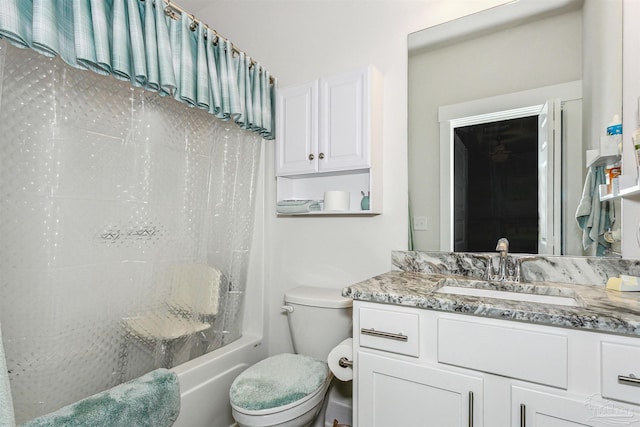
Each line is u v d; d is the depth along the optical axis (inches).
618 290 42.9
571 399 32.0
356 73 61.1
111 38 42.5
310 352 63.8
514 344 34.6
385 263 65.1
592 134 49.0
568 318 31.9
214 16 90.4
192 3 89.7
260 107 69.5
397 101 64.1
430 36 61.4
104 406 35.1
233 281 73.0
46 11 35.7
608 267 46.9
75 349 45.9
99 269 48.2
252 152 75.4
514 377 34.6
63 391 44.8
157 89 48.7
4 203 39.0
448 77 59.8
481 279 53.1
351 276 69.0
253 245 79.1
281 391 48.9
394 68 64.5
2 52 35.7
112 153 49.2
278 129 70.5
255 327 78.7
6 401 29.8
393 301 41.3
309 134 66.1
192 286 62.3
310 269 74.0
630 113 45.9
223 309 70.3
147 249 54.4
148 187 54.1
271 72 79.9
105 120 48.2
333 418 67.8
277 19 79.4
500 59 55.6
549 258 50.6
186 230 60.9
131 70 44.9
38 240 41.7
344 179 71.3
